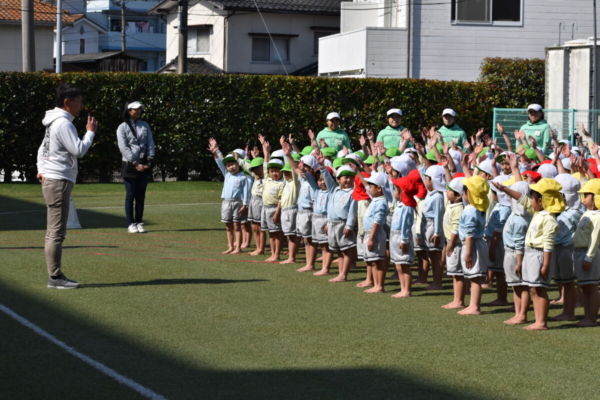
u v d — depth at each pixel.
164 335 7.18
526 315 8.14
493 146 11.76
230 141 24.73
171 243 13.33
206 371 6.14
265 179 12.16
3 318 7.68
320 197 10.63
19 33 36.84
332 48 32.25
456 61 28.91
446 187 9.84
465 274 8.53
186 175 25.33
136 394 5.59
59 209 8.99
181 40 27.59
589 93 21.89
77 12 68.00
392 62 28.77
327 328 7.61
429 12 28.66
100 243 13.06
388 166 9.95
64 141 8.81
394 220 9.40
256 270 10.86
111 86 23.67
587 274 8.05
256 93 24.75
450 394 5.73
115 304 8.39
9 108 23.02
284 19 39.97
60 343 6.84
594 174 10.01
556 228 7.69
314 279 10.31
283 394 5.65
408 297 9.34
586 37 29.34
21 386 5.72
